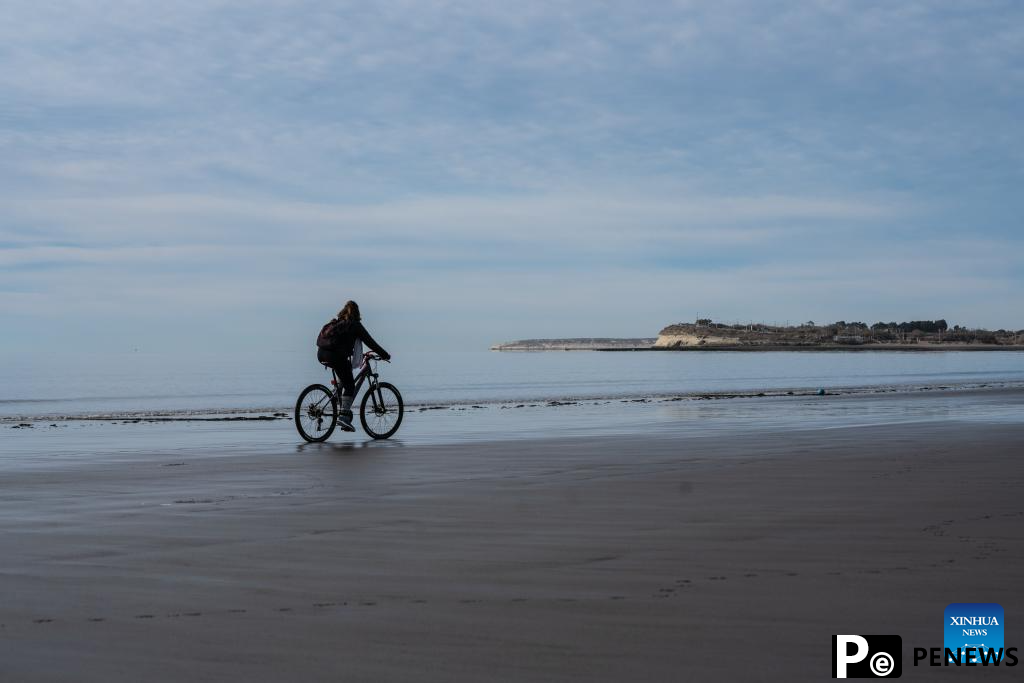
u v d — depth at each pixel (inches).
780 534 221.1
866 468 363.6
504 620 148.5
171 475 354.6
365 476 348.8
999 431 556.1
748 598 160.6
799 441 496.4
